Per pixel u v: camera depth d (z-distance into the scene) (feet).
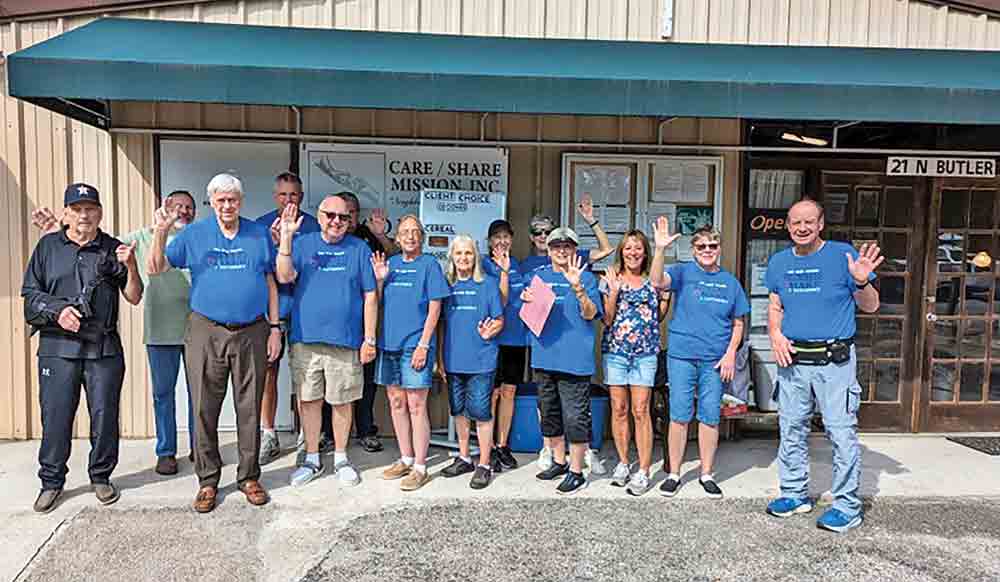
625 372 15.52
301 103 14.39
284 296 16.12
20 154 18.22
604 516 14.38
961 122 15.33
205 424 14.37
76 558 12.35
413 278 15.44
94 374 14.37
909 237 20.16
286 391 19.13
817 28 19.70
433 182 19.06
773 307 14.84
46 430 14.14
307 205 18.81
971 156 19.88
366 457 17.53
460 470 16.34
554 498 15.23
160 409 16.02
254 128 18.69
